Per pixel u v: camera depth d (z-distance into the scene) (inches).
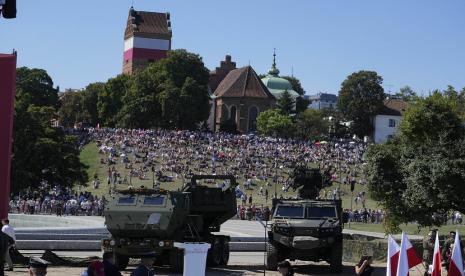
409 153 2017.7
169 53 7834.6
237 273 1402.6
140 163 5408.5
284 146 6151.6
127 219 1386.6
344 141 7524.6
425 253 1322.6
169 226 1376.7
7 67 1633.9
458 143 1941.4
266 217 1382.9
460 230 2765.7
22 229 1982.0
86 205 3503.9
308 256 1470.2
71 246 1911.9
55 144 3860.7
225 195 1558.8
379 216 3703.3
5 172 1633.9
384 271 1560.0
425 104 2054.6
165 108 7426.2
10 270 1327.5
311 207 1498.5
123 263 1421.0
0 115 1628.9
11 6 1070.4
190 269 863.1
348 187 4945.9
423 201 1934.1
